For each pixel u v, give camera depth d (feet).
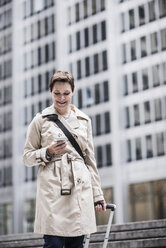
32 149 13.34
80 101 171.22
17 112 187.01
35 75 184.75
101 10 172.65
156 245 19.52
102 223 146.30
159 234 20.27
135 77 161.07
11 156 185.06
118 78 164.04
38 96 181.78
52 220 12.40
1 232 179.73
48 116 13.39
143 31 161.79
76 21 178.19
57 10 183.73
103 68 168.04
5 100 191.72
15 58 192.34
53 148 12.54
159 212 142.41
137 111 157.99
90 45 172.96
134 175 152.25
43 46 185.06
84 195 12.85
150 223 21.99
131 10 165.89
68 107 13.73
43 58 184.14
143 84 158.71
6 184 183.42
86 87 170.50
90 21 174.81
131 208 148.87
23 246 24.02
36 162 12.85
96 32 172.45
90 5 175.52
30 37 189.98
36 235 25.68
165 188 145.38
